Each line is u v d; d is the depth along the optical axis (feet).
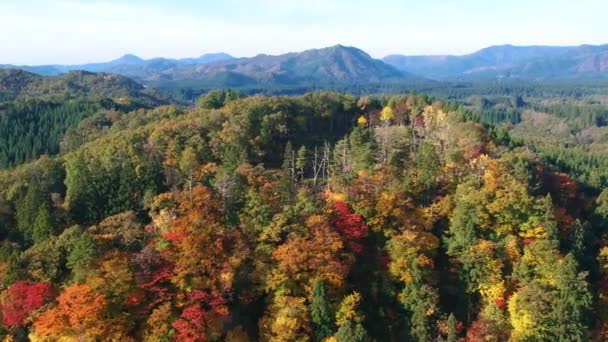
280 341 260.62
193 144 434.30
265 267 285.64
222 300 264.11
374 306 298.35
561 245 342.44
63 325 240.53
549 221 336.49
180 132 451.94
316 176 418.92
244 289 282.36
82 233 290.76
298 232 303.48
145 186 373.20
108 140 478.59
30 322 255.29
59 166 450.71
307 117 533.55
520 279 310.45
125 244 305.53
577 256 336.08
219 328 257.34
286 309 268.00
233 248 293.02
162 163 408.67
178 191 363.35
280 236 303.48
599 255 338.95
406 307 293.43
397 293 300.40
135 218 338.13
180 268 269.44
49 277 278.26
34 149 650.02
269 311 275.80
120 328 247.70
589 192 449.06
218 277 273.75
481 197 343.87
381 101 593.01
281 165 451.94
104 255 279.69
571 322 280.31
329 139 520.01
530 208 341.82
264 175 374.02
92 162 405.80
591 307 293.43
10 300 255.91
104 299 247.91
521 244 333.83
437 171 385.70
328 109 550.77
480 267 309.22
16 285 260.01
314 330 271.90
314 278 283.38
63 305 245.24
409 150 442.09
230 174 368.68
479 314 298.97
